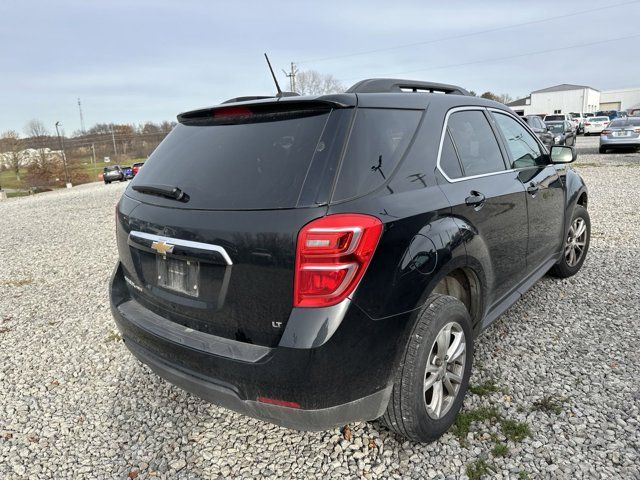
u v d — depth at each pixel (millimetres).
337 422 2029
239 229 2018
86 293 5355
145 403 3066
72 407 3064
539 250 3727
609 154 18422
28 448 2676
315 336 1880
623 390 2857
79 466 2518
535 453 2391
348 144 2086
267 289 1971
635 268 4930
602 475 2221
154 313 2541
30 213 14117
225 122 2482
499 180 3070
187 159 2453
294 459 2469
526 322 3814
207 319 2189
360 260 1936
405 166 2324
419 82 2910
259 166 2135
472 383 3000
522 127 3877
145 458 2551
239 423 2799
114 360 3668
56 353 3836
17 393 3254
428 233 2244
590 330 3631
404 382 2209
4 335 4246
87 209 14000
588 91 64938
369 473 2338
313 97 2201
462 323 2512
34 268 6660
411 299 2135
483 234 2719
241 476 2379
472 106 3145
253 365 1963
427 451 2449
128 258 2688
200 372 2162
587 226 4801
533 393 2873
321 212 1922
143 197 2570
